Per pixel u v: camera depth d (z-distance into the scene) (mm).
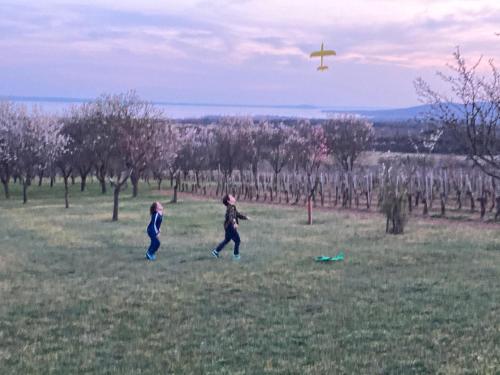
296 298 12047
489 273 13711
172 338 9656
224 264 16250
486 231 21656
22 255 19109
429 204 31781
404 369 7730
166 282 14156
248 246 19500
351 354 8430
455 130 14797
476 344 8609
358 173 44094
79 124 54906
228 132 66312
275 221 27094
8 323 10797
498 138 15406
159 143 38281
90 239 22453
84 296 12922
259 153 66500
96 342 9555
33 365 8453
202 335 9773
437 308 10734
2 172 50750
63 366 8406
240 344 9195
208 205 36750
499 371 7410
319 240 20312
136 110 42938
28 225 27547
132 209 35500
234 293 12688
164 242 21078
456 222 25406
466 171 38656
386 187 22438
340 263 15641
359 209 32938
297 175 43781
